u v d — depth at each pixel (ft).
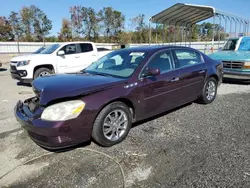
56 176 9.18
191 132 13.01
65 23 135.54
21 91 25.39
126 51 15.08
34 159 10.46
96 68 14.82
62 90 10.36
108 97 11.01
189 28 67.56
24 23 132.98
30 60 27.73
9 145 11.81
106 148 11.35
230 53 28.19
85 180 8.88
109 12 139.13
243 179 8.64
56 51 30.22
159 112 14.15
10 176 9.24
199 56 17.76
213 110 16.97
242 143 11.53
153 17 53.42
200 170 9.29
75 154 10.83
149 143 11.76
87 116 10.36
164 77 13.88
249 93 22.50
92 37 140.46
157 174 9.14
